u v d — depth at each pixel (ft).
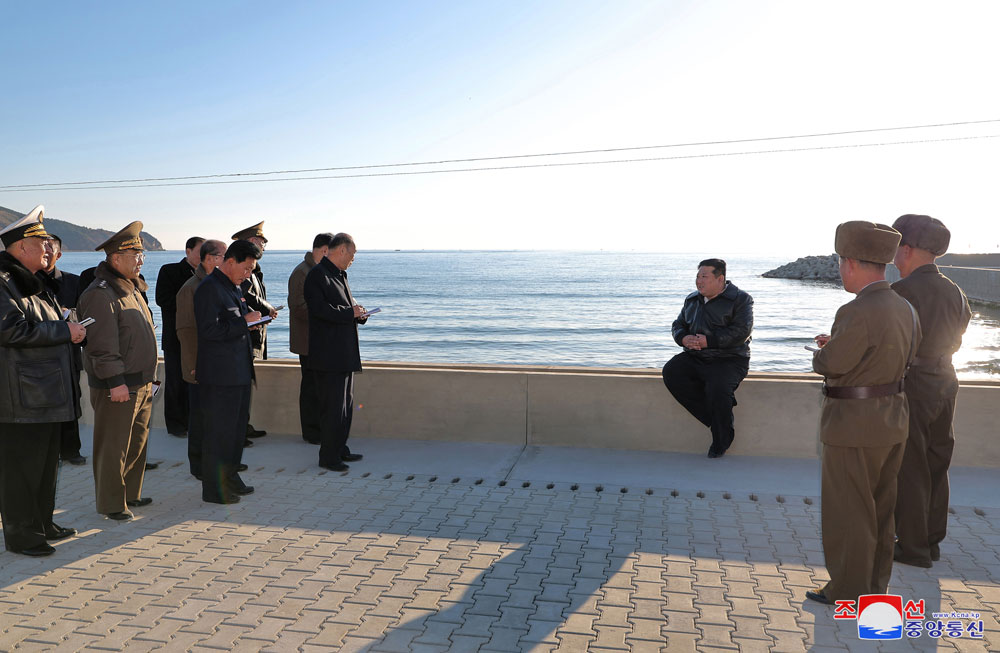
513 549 13.15
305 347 20.80
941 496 12.62
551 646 9.75
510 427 20.66
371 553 13.00
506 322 178.60
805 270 367.25
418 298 260.42
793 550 13.08
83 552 13.15
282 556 12.89
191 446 17.72
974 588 11.59
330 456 18.22
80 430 22.66
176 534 14.03
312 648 9.72
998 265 222.48
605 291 294.87
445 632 10.14
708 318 18.75
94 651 9.66
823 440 10.98
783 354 123.44
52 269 15.01
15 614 10.75
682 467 18.40
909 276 12.59
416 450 20.11
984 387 17.95
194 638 10.00
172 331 21.43
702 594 11.34
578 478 17.51
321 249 20.83
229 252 15.94
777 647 9.74
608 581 11.80
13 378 12.53
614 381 20.03
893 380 10.69
